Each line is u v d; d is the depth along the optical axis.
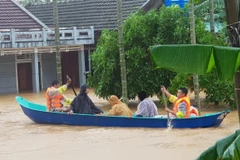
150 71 25.58
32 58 36.53
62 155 16.12
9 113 25.61
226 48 6.01
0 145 17.73
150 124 19.50
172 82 24.28
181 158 15.17
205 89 25.61
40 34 35.88
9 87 37.50
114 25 39.06
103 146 17.00
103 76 26.47
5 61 37.31
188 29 25.44
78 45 37.53
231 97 24.52
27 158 15.88
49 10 43.84
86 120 20.39
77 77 39.97
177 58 6.26
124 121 19.81
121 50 24.28
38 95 34.72
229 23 6.57
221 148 6.34
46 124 21.34
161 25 25.75
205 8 33.88
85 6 41.94
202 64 6.17
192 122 18.98
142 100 20.30
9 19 37.88
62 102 21.72
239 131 6.36
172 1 36.66
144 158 15.37
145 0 39.06
